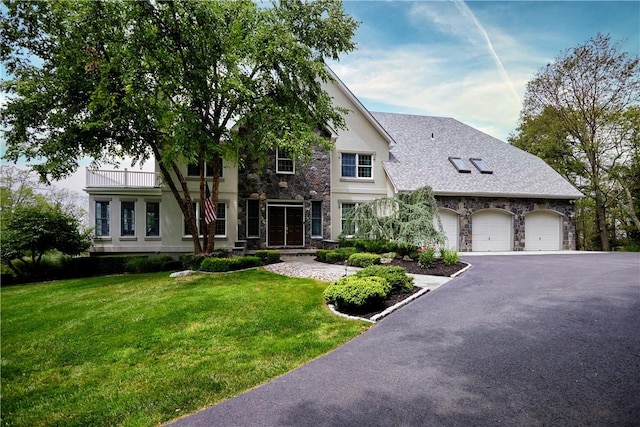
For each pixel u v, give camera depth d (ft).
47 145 41.16
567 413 10.16
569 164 86.58
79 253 51.52
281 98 46.93
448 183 61.16
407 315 20.75
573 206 66.59
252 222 56.95
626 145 76.74
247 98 41.68
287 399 11.64
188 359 15.48
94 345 17.67
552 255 55.16
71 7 36.14
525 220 64.13
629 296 23.63
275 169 57.31
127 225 56.70
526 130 93.45
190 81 38.99
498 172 66.85
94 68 38.24
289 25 46.60
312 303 24.26
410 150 67.82
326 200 59.31
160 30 38.88
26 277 46.06
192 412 11.13
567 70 79.25
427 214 41.98
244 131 53.47
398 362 14.25
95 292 32.04
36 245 46.93
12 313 25.05
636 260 47.01
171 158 41.01
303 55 44.06
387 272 26.78
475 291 26.30
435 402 11.04
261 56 42.55
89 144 43.37
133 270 48.65
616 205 82.48
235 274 37.68
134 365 15.15
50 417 11.27
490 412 10.36
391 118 75.87
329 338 17.51
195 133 38.47
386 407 10.86
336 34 48.26
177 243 54.44
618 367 12.98
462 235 60.64
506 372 12.91
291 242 58.39
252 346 16.78
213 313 22.38
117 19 37.91
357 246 48.62
